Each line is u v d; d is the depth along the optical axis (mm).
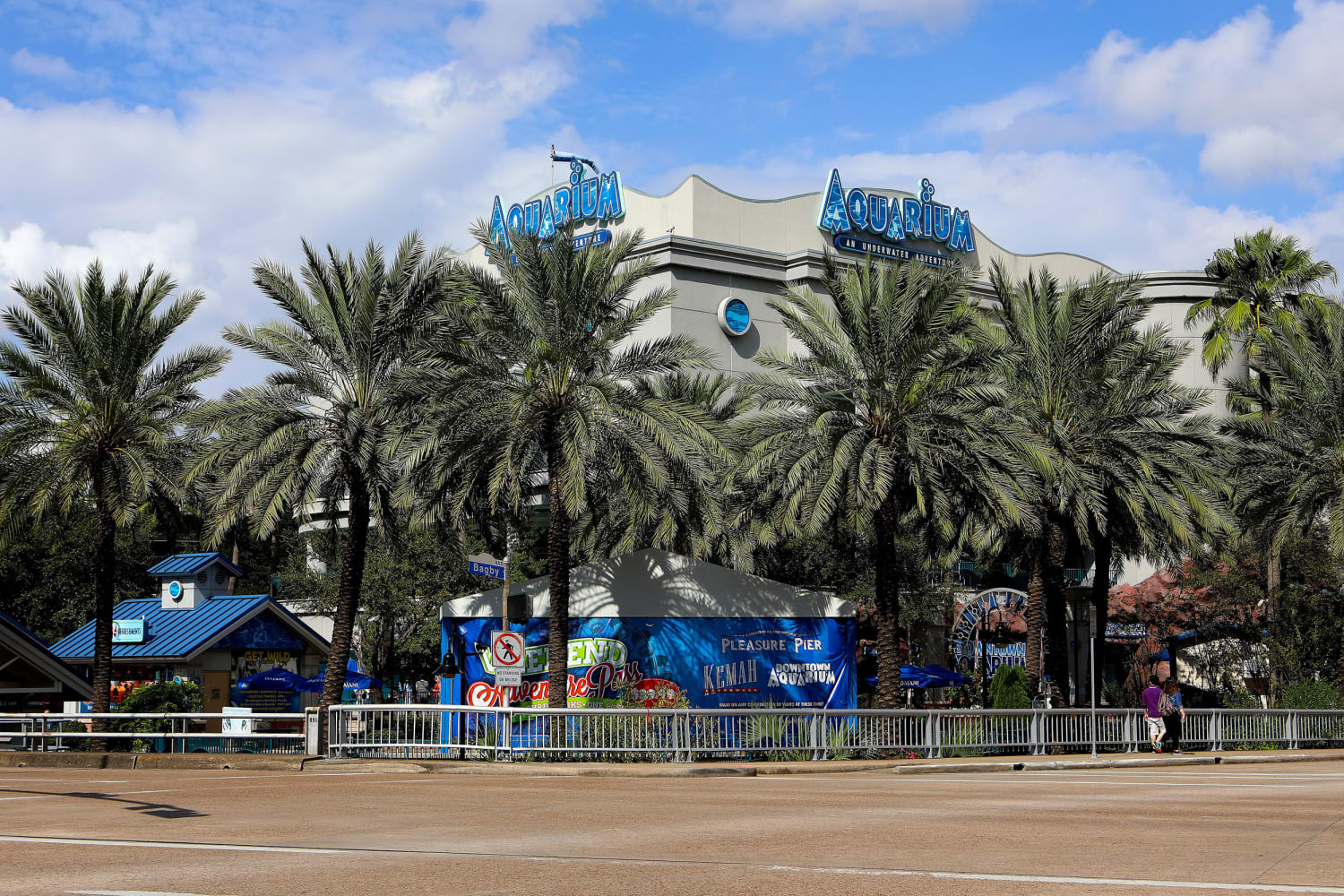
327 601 54719
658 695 30297
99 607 32469
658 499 28875
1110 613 48531
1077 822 12695
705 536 31156
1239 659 45031
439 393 27328
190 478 29000
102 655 32406
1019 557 37375
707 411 29906
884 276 29875
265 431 28672
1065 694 32875
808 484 28891
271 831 12094
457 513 29219
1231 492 32719
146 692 32719
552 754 24594
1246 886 8102
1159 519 32875
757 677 30594
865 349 29547
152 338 32812
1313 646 41000
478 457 28453
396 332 30281
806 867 9078
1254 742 31953
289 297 30000
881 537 30188
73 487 32312
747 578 31047
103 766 27625
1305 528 38594
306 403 30016
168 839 11344
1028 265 72250
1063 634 33031
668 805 15250
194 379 33219
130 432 32656
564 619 28266
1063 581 33250
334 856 9961
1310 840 10875
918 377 29375
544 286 28188
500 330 28141
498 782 20516
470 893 7914
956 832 11633
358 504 30438
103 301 32375
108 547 32562
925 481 29469
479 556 25828
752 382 31922
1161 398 33688
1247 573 43594
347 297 29875
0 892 8070
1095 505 30656
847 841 10891
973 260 69688
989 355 28953
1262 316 48656
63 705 38000
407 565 50469
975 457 28781
